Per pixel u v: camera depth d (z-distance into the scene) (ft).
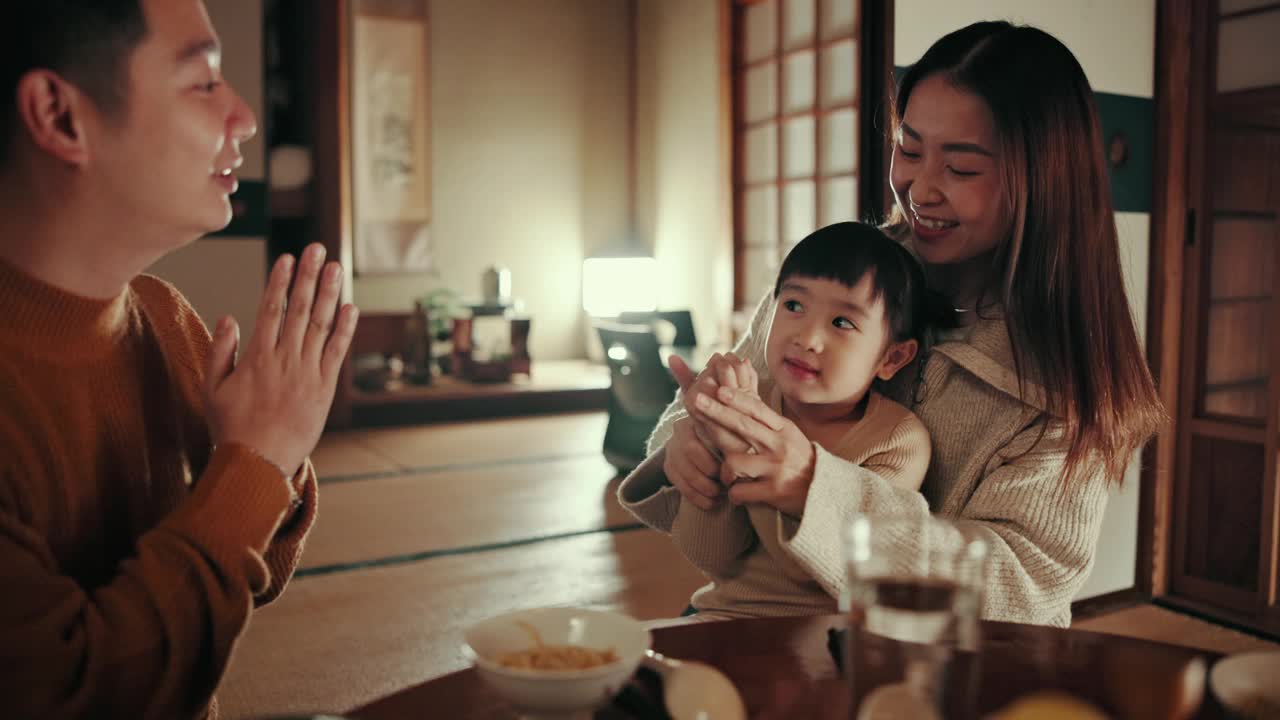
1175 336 9.68
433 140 24.09
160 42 2.51
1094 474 3.85
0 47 2.40
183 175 2.59
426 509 12.52
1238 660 2.31
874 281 3.85
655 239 25.20
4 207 2.55
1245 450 9.45
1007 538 3.71
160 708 2.45
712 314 22.88
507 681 2.14
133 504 2.95
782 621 3.16
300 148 18.72
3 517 2.33
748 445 3.45
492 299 22.59
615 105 25.79
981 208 4.03
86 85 2.43
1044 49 3.96
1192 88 9.40
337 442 17.60
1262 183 9.59
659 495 4.21
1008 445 3.97
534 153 25.13
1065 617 3.88
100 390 2.82
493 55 24.54
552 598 9.29
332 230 18.85
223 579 2.50
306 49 18.95
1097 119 4.02
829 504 3.36
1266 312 9.33
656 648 2.91
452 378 22.02
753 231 22.04
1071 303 3.90
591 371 23.86
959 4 8.42
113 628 2.35
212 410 2.74
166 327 3.32
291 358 2.72
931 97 4.07
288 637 8.21
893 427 3.95
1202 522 9.80
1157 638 8.89
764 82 21.39
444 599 9.20
